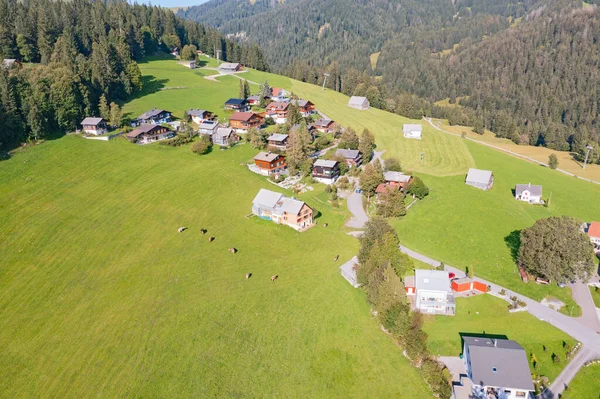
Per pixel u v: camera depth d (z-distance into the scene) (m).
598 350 66.44
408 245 95.44
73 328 69.56
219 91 194.75
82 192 106.56
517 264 88.62
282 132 147.88
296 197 112.56
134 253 87.75
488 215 108.44
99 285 78.94
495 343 64.00
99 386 59.88
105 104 143.75
